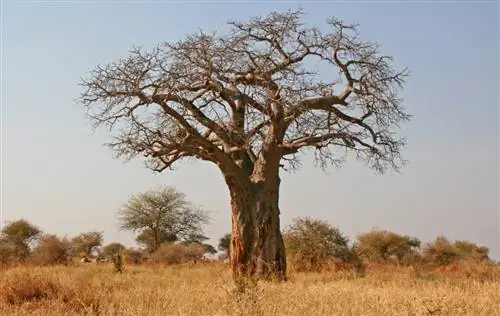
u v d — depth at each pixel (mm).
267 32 17969
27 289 11039
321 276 20297
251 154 18297
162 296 10758
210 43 17281
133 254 44281
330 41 18250
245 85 17906
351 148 18875
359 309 9203
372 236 35469
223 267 25250
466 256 36406
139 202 52031
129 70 17188
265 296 10203
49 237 36750
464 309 9273
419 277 18406
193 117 17297
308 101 17797
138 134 17609
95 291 11172
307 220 27484
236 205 17688
